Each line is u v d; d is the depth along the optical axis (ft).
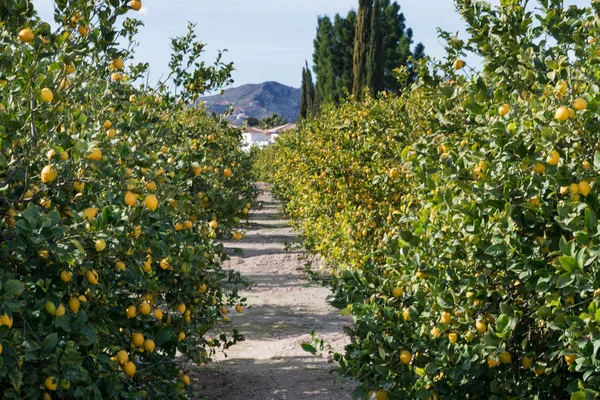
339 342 24.16
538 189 9.72
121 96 17.20
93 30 10.57
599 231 8.23
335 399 18.30
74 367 9.07
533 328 10.84
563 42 12.59
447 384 10.74
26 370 9.10
